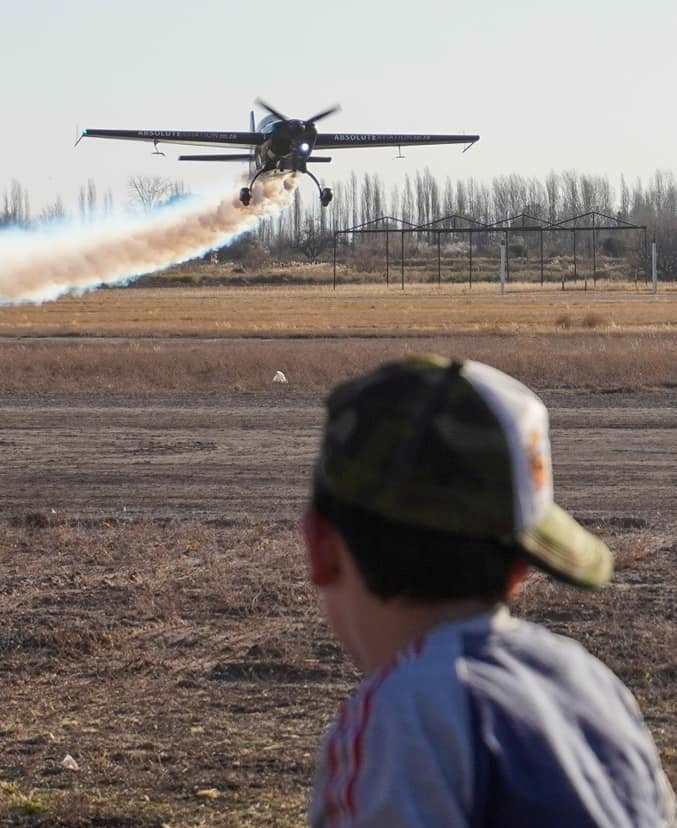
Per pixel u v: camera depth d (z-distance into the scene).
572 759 2.08
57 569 13.17
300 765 7.88
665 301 113.38
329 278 180.75
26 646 10.48
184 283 174.75
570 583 2.22
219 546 14.22
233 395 31.91
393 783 2.02
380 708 2.09
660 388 31.80
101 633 10.69
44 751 8.20
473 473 2.12
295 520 15.76
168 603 11.57
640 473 19.52
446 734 2.04
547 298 124.62
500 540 2.15
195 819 7.07
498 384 2.19
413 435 2.13
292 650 10.15
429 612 2.20
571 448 22.31
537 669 2.18
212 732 8.52
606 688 2.25
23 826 6.99
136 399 31.34
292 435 24.48
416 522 2.13
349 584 2.26
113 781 7.66
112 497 17.94
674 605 11.32
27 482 19.31
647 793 2.15
